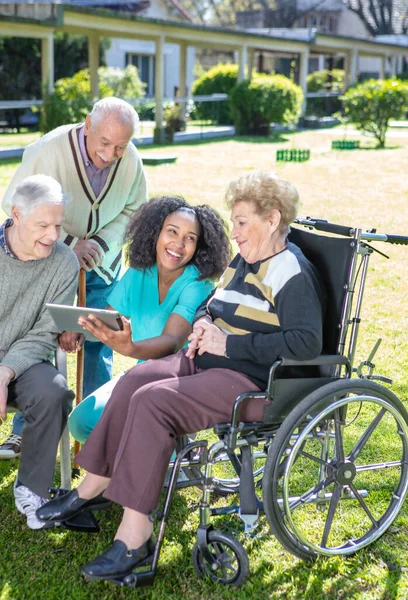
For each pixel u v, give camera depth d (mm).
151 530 2637
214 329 2805
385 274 6797
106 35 18406
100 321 2752
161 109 18703
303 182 12477
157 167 13836
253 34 21859
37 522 2938
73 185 3496
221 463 3664
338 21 44094
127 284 3268
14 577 2748
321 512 3191
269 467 2631
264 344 2699
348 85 28609
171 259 3066
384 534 3045
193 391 2691
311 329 2668
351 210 9914
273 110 21703
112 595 2658
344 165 15000
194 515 3170
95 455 2764
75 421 3150
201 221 3100
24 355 3012
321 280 2854
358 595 2672
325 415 2654
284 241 2836
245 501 2666
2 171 12461
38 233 2902
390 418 4082
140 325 3281
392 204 10445
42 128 15930
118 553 2566
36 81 22516
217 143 19172
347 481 2861
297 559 2871
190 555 2900
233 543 2662
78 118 15781
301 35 24578
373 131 19531
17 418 3643
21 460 3004
